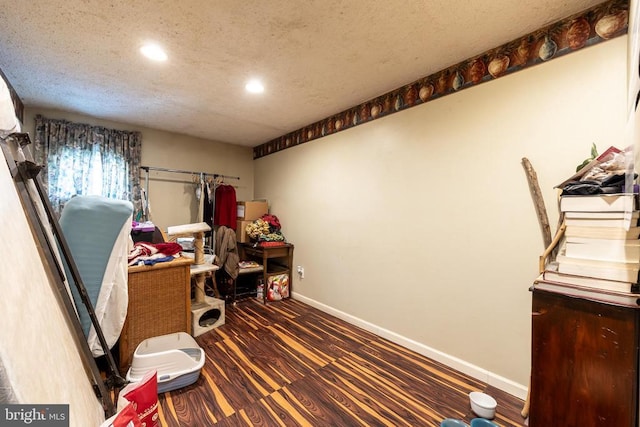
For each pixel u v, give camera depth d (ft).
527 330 5.49
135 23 5.16
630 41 3.57
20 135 3.79
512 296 5.68
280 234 12.59
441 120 6.88
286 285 11.94
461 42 5.68
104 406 4.38
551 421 3.91
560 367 3.85
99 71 6.95
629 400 3.34
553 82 5.15
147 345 6.24
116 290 5.45
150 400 4.06
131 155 11.09
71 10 4.80
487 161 6.05
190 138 12.87
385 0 4.54
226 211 12.87
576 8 4.71
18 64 6.60
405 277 7.72
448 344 6.73
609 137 4.57
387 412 5.14
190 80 7.41
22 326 2.48
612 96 4.53
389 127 8.14
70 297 4.59
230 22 5.12
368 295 8.79
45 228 4.19
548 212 5.24
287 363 6.79
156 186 11.98
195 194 13.03
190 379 5.80
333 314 10.00
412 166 7.54
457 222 6.57
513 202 5.66
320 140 10.67
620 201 3.54
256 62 6.50
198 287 9.03
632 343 3.33
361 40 5.63
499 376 5.86
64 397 2.94
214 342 7.86
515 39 5.59
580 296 3.69
